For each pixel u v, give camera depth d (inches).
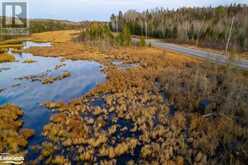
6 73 1103.0
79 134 461.7
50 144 422.0
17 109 604.7
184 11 3703.3
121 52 1660.9
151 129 484.4
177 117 526.9
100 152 398.6
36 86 868.0
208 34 2197.3
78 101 668.7
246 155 374.3
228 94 613.6
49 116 578.6
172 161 361.4
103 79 964.0
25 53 1806.1
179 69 1004.6
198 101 601.9
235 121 490.0
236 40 1718.8
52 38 2950.3
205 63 1021.8
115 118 544.7
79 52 1760.6
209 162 360.8
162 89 767.7
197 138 430.6
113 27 3668.8
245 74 838.5
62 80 957.2
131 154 398.3
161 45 2036.2
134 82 847.1
